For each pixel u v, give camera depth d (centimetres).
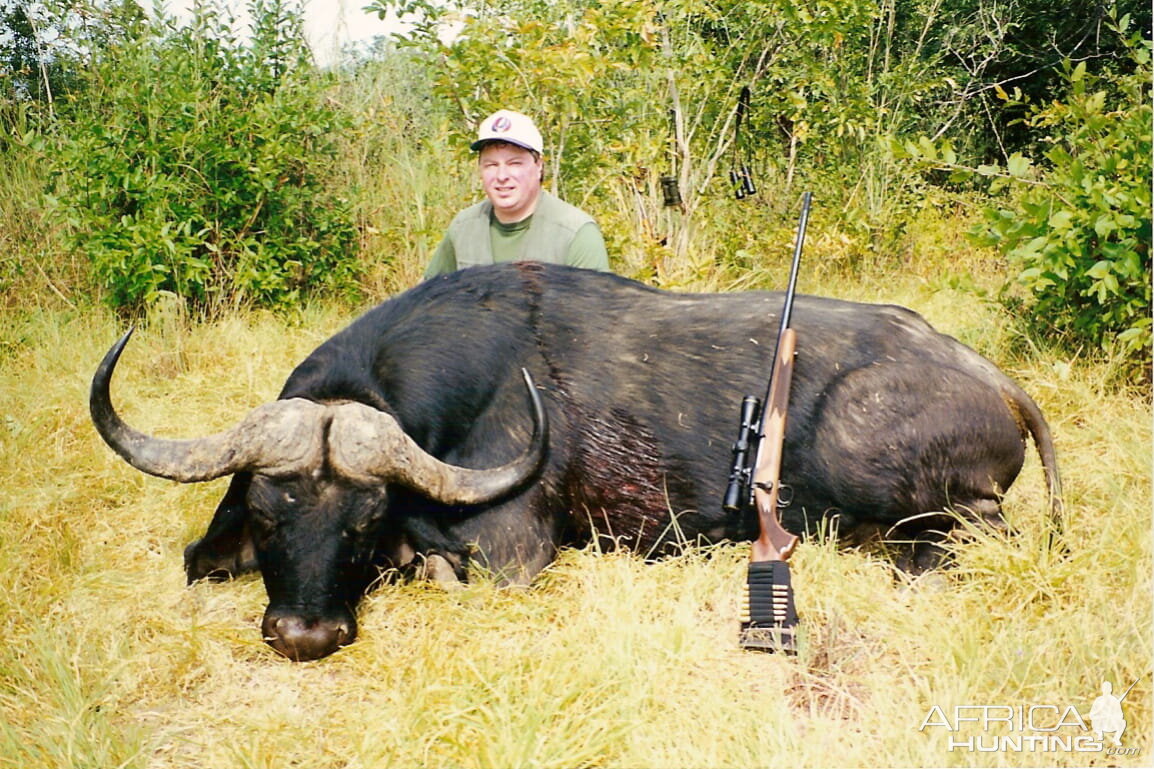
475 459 447
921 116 1241
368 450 388
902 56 1148
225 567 448
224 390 676
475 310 463
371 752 331
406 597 423
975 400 438
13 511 502
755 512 452
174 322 772
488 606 416
